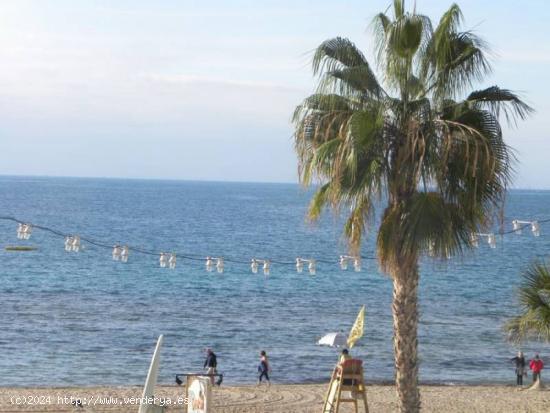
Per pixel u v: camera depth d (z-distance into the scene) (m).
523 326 22.98
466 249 21.62
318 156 20.58
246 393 36.59
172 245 140.25
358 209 22.05
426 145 20.70
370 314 72.00
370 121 20.22
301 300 79.81
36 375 45.34
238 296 81.25
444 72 21.12
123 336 57.78
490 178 20.58
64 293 80.25
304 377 47.00
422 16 20.77
